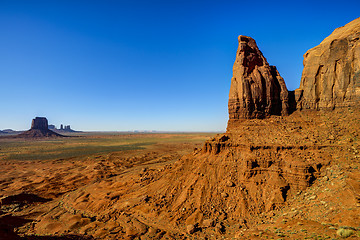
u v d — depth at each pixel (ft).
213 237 80.84
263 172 102.42
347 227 54.24
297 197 87.86
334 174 86.99
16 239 57.62
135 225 96.73
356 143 96.48
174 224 92.99
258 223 82.53
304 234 59.67
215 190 105.70
